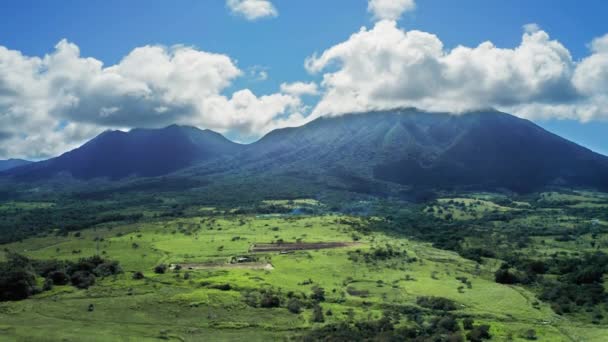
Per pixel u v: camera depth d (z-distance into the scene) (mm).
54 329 120625
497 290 156250
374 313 135000
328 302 143875
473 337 117438
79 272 159375
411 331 120000
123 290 147625
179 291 146250
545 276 173625
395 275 173750
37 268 166500
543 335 120562
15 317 128250
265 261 187375
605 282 158125
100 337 116312
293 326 124688
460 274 177750
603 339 118062
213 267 177750
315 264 184000
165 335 118688
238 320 127562
